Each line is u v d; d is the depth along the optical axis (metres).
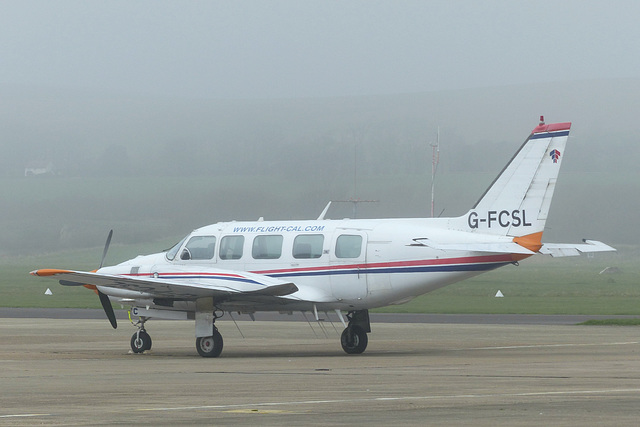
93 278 60.69
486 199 63.22
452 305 136.62
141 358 61.25
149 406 35.59
